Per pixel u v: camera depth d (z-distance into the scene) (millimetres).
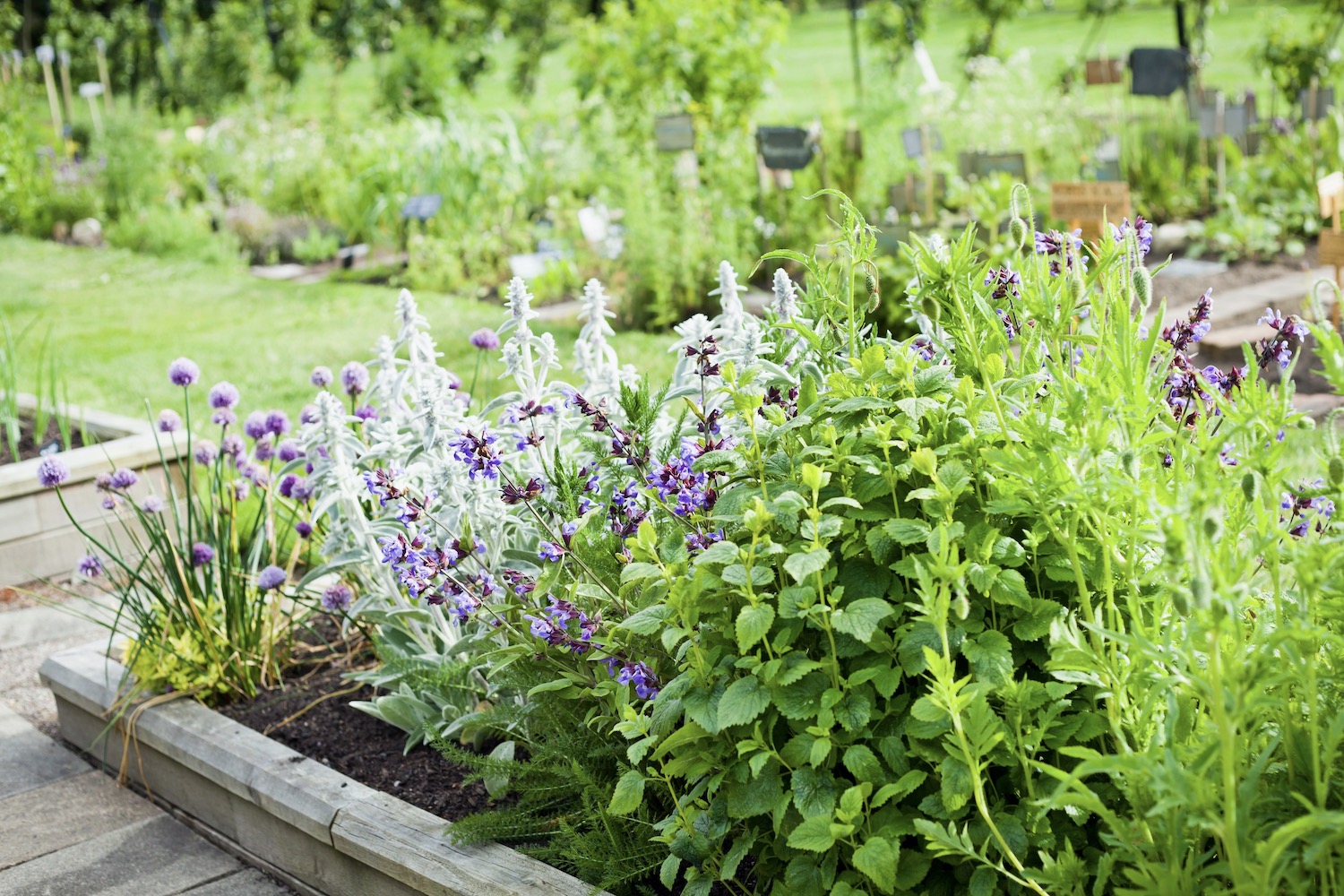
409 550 2631
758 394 2309
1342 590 1850
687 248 7656
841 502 2035
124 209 12453
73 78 19359
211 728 3219
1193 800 1705
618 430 2623
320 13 16094
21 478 4832
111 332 8539
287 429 4051
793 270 8211
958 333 2334
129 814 3363
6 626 4570
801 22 26266
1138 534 1892
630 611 2424
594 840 2439
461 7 14977
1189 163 9680
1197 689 1883
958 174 8969
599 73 10203
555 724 2611
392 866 2611
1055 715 2002
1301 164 8664
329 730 3240
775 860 2301
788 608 2029
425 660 3029
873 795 2086
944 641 1843
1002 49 12938
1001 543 2057
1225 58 15344
